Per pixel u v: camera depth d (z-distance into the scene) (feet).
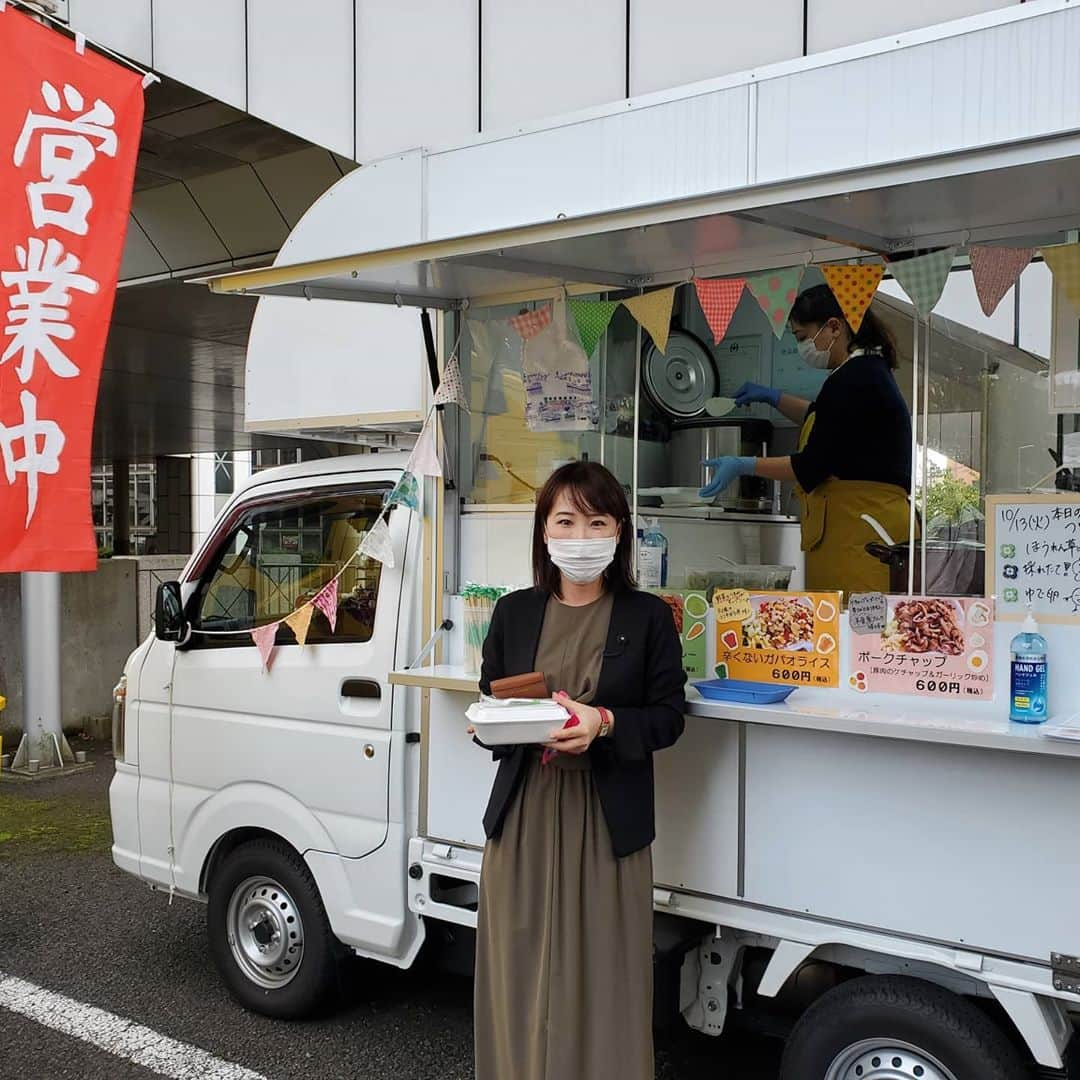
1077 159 6.16
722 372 11.64
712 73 15.47
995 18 6.89
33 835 19.58
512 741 7.33
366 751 10.41
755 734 8.01
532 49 17.35
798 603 8.29
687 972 8.83
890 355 10.47
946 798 7.14
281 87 20.02
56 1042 11.31
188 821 11.99
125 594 29.55
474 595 9.70
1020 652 7.09
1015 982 6.83
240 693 11.49
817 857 7.72
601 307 9.52
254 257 27.73
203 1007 12.13
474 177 9.82
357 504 11.21
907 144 7.29
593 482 7.92
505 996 7.87
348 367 11.55
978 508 9.25
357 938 10.48
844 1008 7.52
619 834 7.61
